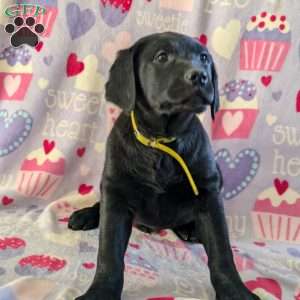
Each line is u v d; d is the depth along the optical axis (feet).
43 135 5.49
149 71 3.85
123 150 4.00
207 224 3.97
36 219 4.92
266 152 5.37
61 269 3.94
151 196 4.05
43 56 5.40
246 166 5.39
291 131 5.33
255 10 5.33
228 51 5.39
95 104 5.52
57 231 4.66
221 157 5.43
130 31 5.42
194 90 3.52
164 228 4.54
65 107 5.50
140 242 4.66
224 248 3.78
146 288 3.74
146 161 3.94
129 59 3.94
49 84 5.43
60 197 5.56
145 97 3.92
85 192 5.60
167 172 3.95
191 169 3.95
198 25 5.36
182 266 4.22
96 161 5.59
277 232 5.15
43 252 4.23
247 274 4.09
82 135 5.53
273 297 3.70
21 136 5.43
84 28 5.41
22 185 5.41
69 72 5.46
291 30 5.30
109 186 4.01
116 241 3.81
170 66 3.76
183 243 4.78
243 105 5.40
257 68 5.37
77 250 4.31
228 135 5.42
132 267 4.07
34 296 3.43
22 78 5.42
